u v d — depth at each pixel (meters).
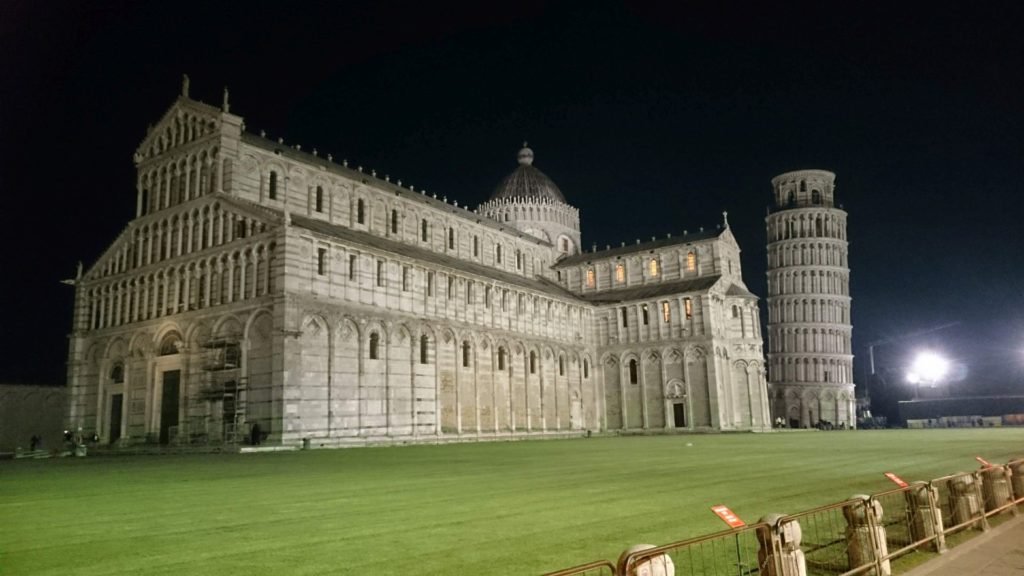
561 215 126.69
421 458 44.81
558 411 98.62
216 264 69.25
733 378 102.38
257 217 65.81
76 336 81.44
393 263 74.06
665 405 100.44
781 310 141.00
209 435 66.00
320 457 46.91
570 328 104.44
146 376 73.25
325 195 80.88
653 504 21.30
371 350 70.12
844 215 144.12
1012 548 16.50
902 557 15.71
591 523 18.05
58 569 13.66
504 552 14.76
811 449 48.03
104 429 77.12
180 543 15.97
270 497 23.86
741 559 14.87
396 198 90.00
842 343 139.12
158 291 75.12
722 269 104.88
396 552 14.84
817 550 16.08
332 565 13.75
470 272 84.44
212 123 73.12
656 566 9.77
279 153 76.19
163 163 78.25
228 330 66.31
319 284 65.25
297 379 61.38
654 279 109.69
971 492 18.84
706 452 47.19
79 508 21.56
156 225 77.44
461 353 81.38
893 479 17.31
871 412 157.00
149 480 30.69
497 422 85.81
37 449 75.50
